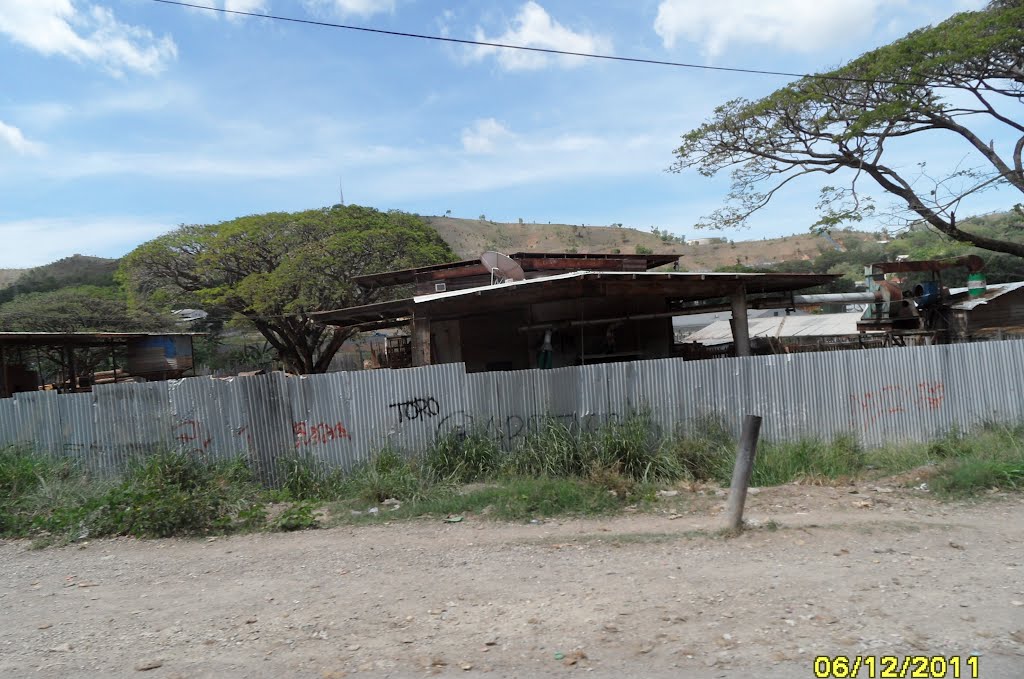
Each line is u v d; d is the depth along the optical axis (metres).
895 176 17.98
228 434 9.64
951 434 10.25
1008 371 10.79
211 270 27.34
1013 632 4.12
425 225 30.81
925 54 15.64
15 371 19.00
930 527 6.41
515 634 4.39
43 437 9.89
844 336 21.27
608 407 9.85
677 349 17.61
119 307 31.97
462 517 7.59
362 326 15.87
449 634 4.45
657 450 9.21
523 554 6.19
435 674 3.92
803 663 3.85
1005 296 17.38
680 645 4.12
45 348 20.97
